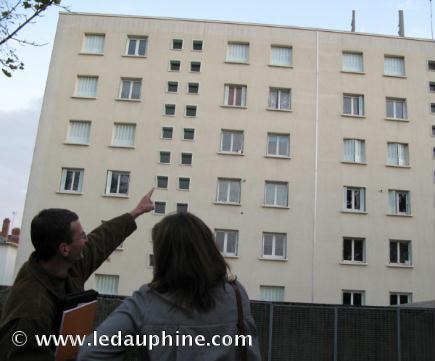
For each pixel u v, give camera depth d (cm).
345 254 2686
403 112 2956
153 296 217
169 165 2742
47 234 260
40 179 2705
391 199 2788
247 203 2702
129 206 2678
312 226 2683
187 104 2842
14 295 245
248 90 2884
